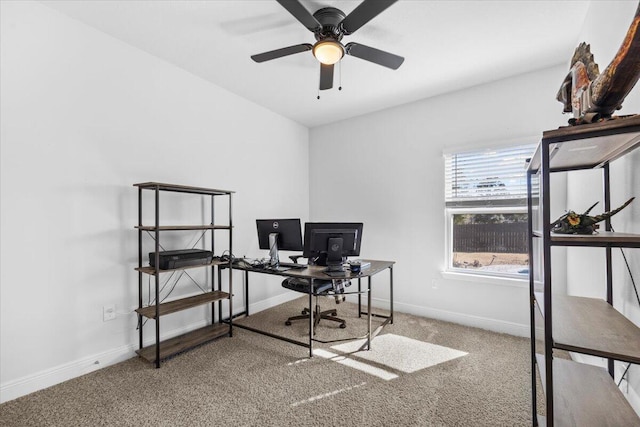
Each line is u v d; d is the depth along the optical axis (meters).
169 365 2.32
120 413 1.76
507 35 2.29
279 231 3.04
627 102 1.47
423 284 3.48
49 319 2.04
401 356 2.47
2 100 1.86
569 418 1.14
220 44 2.48
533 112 2.84
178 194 2.86
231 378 2.14
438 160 3.39
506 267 3.06
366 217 3.96
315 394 1.95
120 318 2.41
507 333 2.95
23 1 1.94
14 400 1.87
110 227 2.36
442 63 2.70
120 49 2.42
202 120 3.07
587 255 2.08
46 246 2.03
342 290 2.96
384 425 1.67
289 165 4.21
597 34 1.81
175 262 2.42
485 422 1.69
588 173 2.06
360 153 4.03
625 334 1.11
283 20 2.17
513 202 2.99
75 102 2.17
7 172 1.87
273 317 3.46
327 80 2.43
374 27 2.20
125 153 2.46
